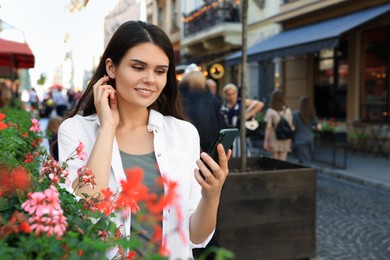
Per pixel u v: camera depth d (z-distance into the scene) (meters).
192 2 21.53
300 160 9.76
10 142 2.11
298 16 14.35
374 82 11.98
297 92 15.53
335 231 5.37
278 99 7.82
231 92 6.27
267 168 4.86
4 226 1.01
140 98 1.77
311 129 9.45
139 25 1.77
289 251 4.02
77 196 1.56
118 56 1.78
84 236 1.07
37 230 1.00
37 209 1.03
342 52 13.27
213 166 1.50
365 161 10.56
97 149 1.68
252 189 3.87
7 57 9.58
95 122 1.87
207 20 18.95
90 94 1.98
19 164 1.68
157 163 1.81
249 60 13.59
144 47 1.74
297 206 4.02
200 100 4.42
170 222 1.65
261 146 12.55
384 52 11.55
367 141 11.87
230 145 1.53
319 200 7.04
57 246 0.97
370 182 8.17
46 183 1.48
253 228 3.89
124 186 1.04
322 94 14.23
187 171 1.83
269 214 3.94
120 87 1.79
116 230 1.26
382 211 6.32
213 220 1.63
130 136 1.87
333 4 12.56
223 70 19.94
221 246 3.80
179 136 1.90
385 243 4.92
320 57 14.27
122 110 1.88
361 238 5.10
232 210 3.82
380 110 11.77
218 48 20.09
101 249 0.98
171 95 1.99
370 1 11.41
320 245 4.83
